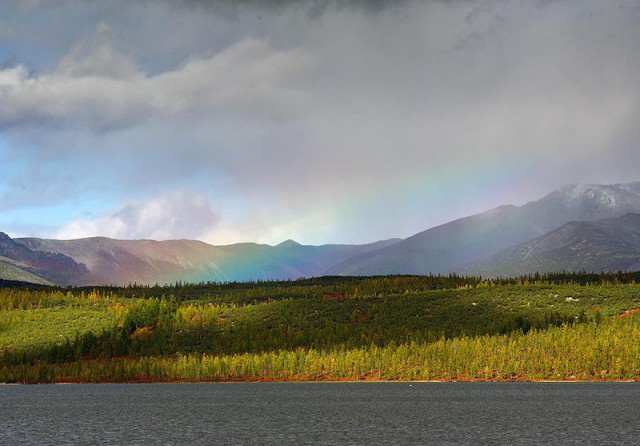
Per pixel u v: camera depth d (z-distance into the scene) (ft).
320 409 394.11
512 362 576.61
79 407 412.36
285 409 395.75
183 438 284.82
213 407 409.08
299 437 285.64
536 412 363.56
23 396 494.59
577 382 546.26
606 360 556.51
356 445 264.93
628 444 263.70
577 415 347.97
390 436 286.66
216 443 271.69
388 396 472.03
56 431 307.99
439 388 533.14
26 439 284.82
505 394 469.16
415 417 351.25
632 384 515.91
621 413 353.31
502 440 274.36
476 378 577.84
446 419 341.21
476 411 374.22
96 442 276.21
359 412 376.89
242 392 519.19
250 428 314.96
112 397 482.28
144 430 309.83
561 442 268.41
